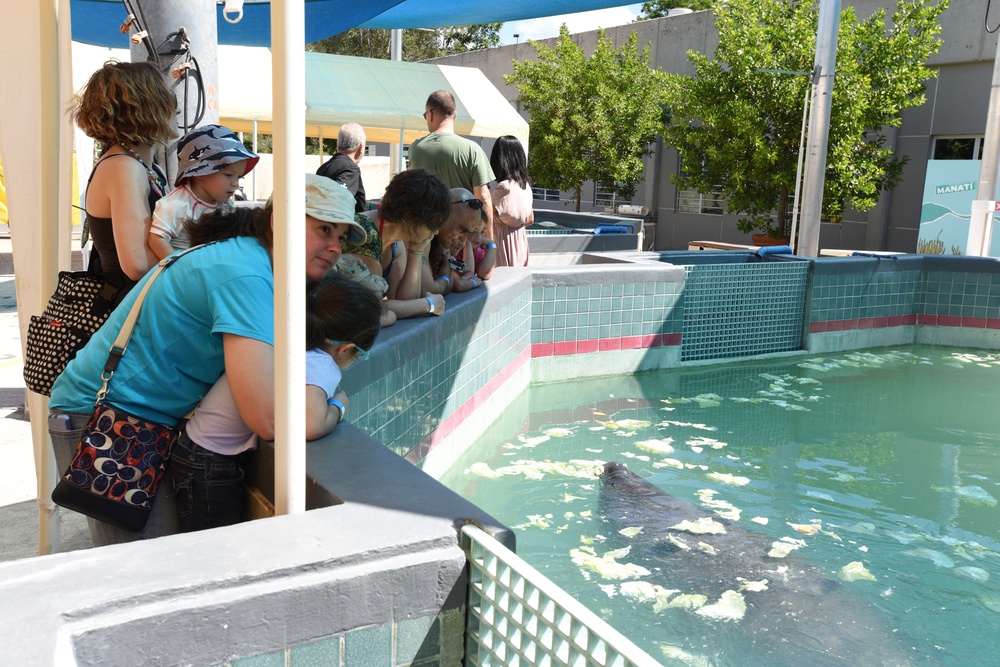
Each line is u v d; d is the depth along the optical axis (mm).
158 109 2723
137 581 1562
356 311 2480
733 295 8367
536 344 7266
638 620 3232
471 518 1922
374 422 3711
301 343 1951
